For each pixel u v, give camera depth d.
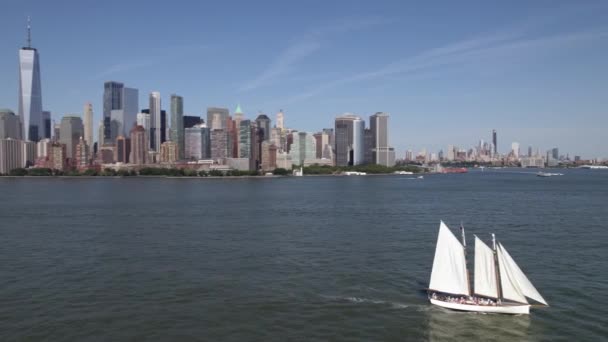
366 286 79.38
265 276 85.81
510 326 61.97
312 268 91.38
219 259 99.44
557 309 67.38
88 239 123.94
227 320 64.75
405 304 70.50
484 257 68.62
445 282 71.06
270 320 64.75
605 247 108.38
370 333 60.59
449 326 62.47
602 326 61.50
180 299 73.19
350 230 137.50
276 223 154.12
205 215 177.12
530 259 96.88
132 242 119.31
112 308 69.31
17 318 65.50
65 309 68.94
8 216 174.62
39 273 88.56
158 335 60.00
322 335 59.97
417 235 127.56
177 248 111.38
